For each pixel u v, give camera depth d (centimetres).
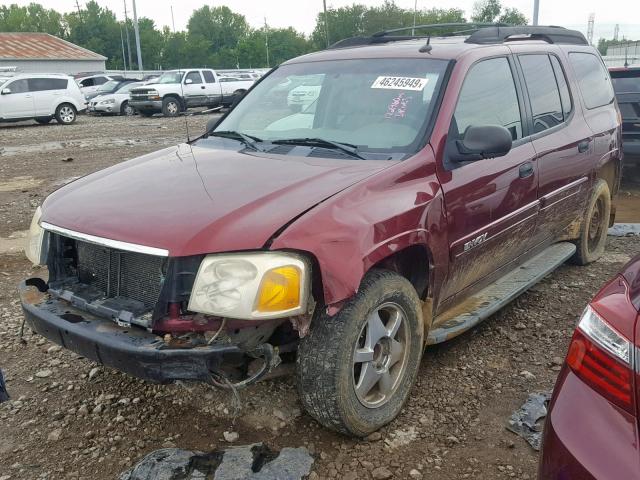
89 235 299
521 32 478
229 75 2897
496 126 349
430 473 293
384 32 493
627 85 859
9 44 5141
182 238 275
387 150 352
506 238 407
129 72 4262
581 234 541
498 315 465
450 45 421
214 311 266
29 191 956
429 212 329
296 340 306
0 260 617
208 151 393
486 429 325
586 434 193
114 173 370
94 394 363
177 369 268
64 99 2195
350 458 303
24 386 374
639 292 202
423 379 374
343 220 288
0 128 2100
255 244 269
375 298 301
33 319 314
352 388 298
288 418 335
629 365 191
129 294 300
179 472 289
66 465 304
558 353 405
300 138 388
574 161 486
